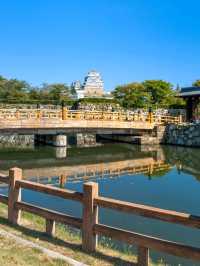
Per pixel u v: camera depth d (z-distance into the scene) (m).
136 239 5.81
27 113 30.58
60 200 13.09
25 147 34.03
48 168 23.69
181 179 19.48
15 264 5.52
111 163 26.22
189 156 29.67
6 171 21.42
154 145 37.50
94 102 49.06
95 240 6.38
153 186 17.44
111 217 11.00
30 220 8.44
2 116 29.42
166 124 38.91
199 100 41.16
